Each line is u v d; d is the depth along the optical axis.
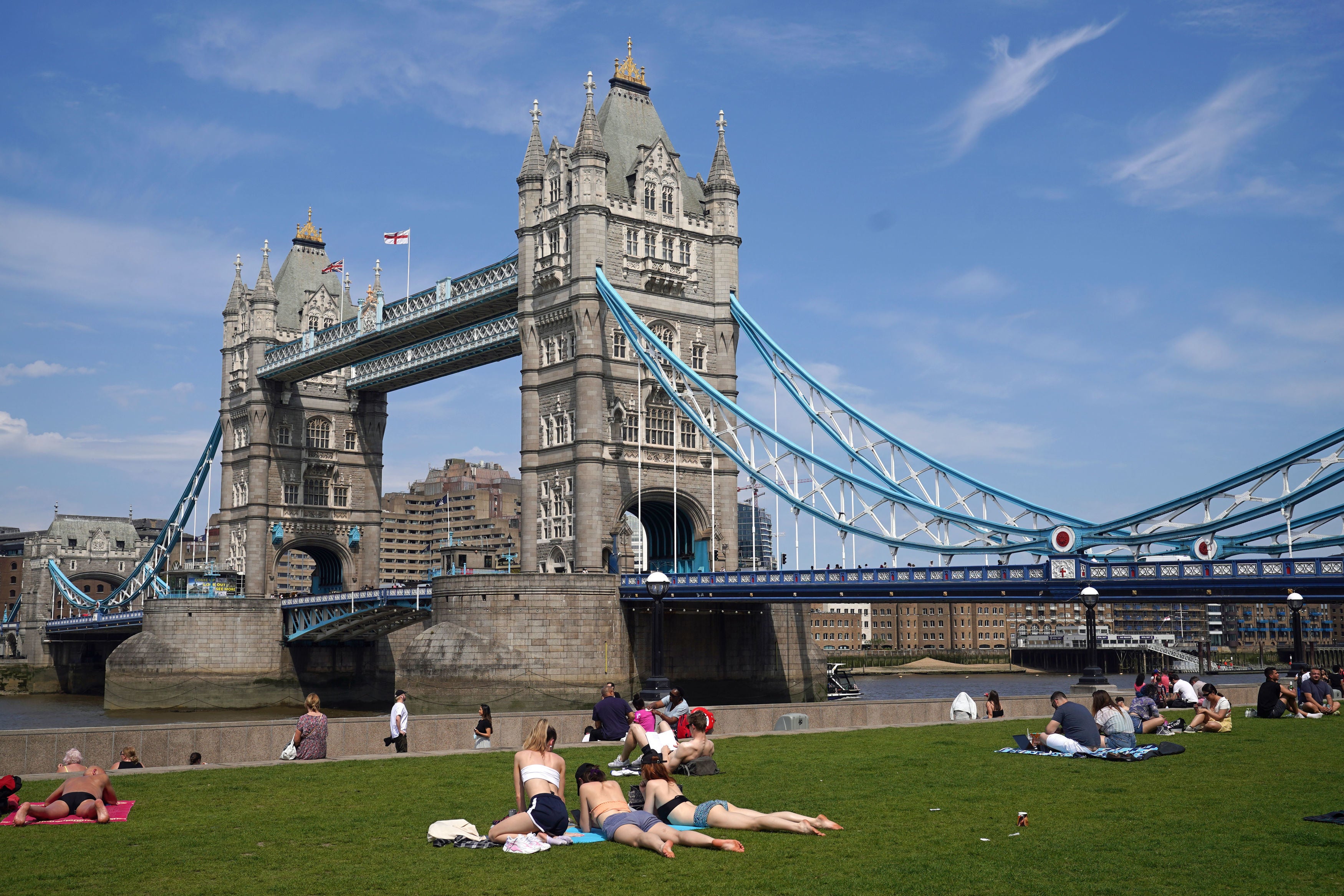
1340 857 19.08
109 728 33.19
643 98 111.62
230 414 147.50
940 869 18.56
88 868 19.23
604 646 92.69
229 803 25.16
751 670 102.50
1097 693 31.44
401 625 126.81
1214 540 70.44
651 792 22.11
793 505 93.62
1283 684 60.66
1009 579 72.69
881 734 38.12
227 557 145.38
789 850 19.89
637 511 108.81
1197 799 24.31
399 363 128.25
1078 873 18.28
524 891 17.59
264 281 144.38
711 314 109.06
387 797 25.81
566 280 103.56
